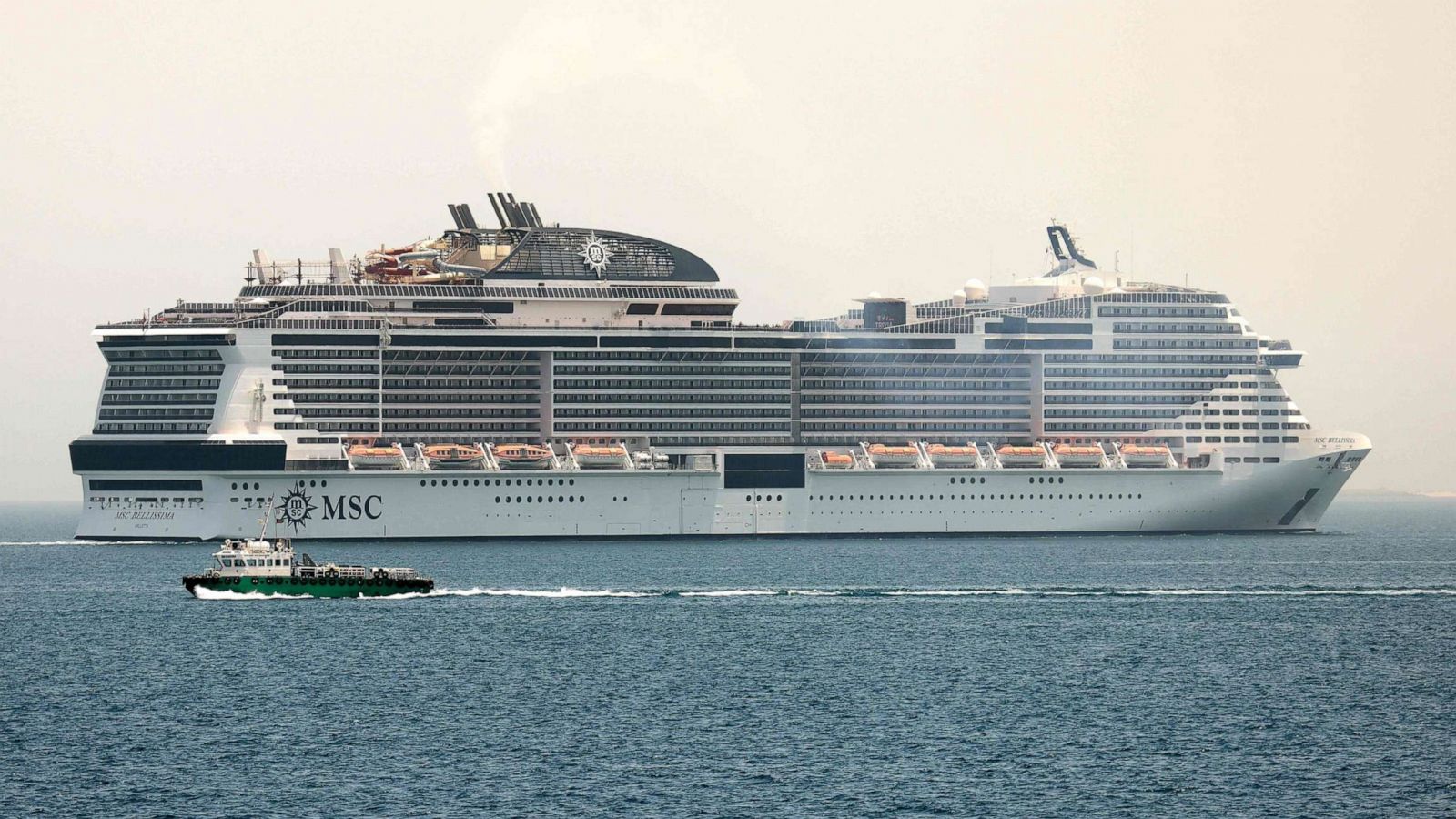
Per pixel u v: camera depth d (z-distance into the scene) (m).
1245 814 197.12
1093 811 197.50
